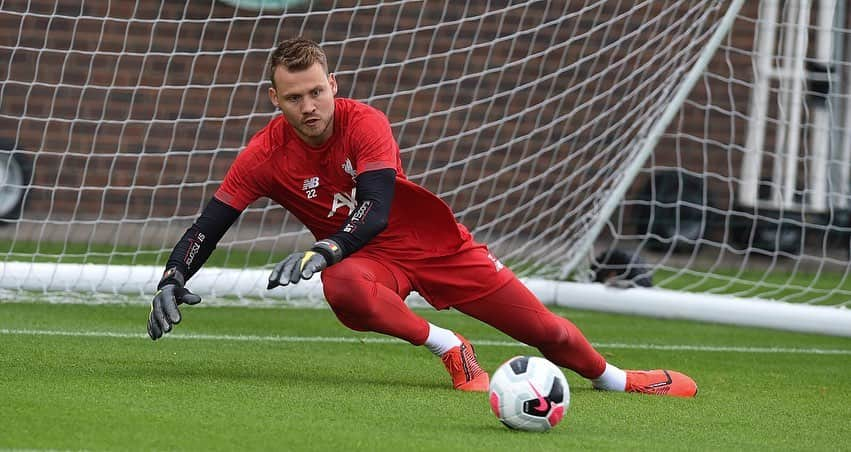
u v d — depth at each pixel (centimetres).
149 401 1430
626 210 3978
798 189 3775
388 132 1583
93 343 2016
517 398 1299
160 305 1532
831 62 2977
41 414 1310
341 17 3875
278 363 1877
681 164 4019
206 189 3988
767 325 2612
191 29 3897
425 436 1270
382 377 1764
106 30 3894
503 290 1638
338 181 1606
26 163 3881
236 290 2744
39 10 3859
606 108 3319
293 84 1482
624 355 2212
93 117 3925
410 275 1645
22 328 2180
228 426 1287
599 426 1392
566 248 3250
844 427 1484
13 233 3769
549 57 3841
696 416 1509
